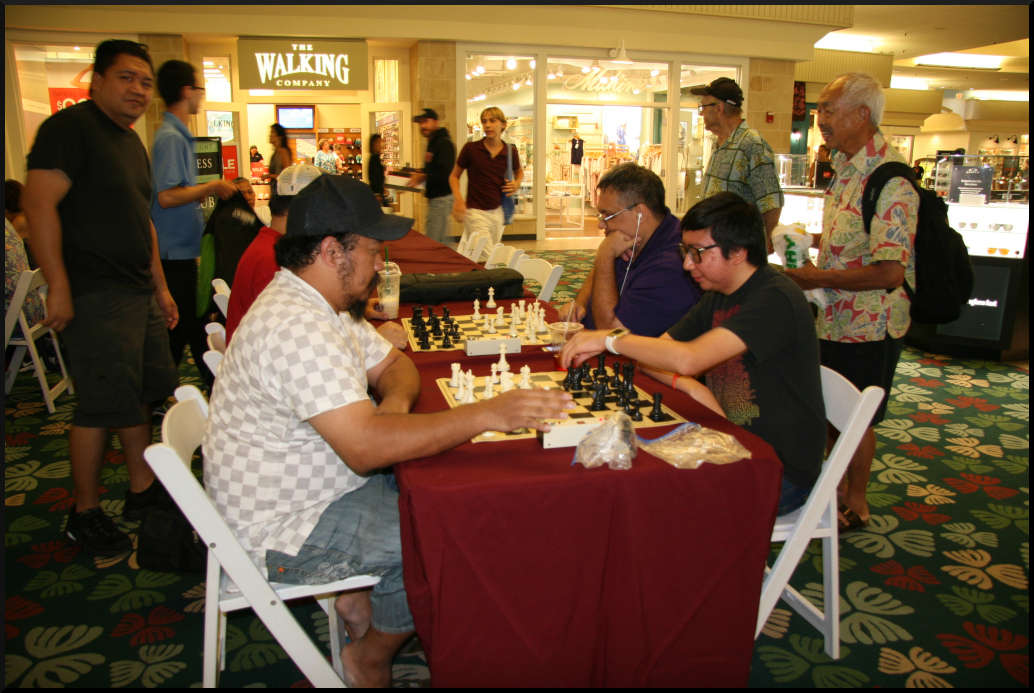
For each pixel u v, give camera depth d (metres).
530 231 11.55
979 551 2.57
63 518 2.77
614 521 1.44
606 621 1.51
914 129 18.61
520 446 1.56
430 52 10.10
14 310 3.53
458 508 1.34
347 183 1.54
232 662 1.98
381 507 1.64
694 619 1.54
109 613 2.19
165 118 3.37
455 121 10.45
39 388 4.35
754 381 1.89
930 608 2.22
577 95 11.12
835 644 1.98
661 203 2.45
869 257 2.48
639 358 1.77
